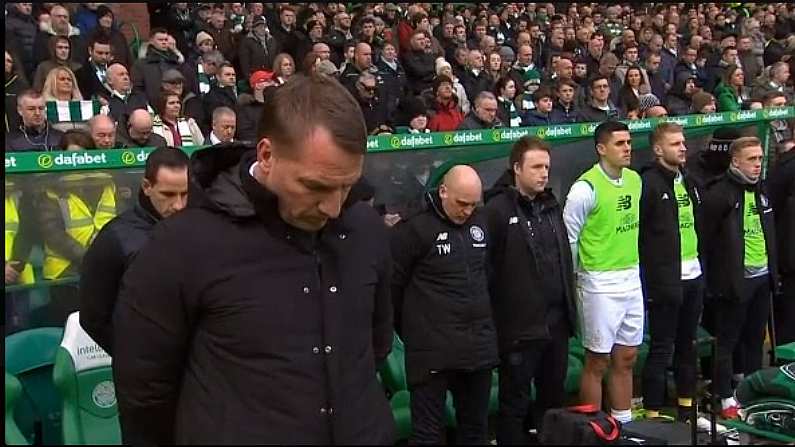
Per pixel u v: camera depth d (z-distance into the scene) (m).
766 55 11.04
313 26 8.37
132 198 3.57
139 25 8.34
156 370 1.61
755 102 8.19
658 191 4.10
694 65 9.66
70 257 3.42
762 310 4.68
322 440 1.56
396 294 3.42
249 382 1.54
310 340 1.57
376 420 1.65
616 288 3.92
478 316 3.42
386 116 6.75
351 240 1.68
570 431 1.87
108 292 2.67
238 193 1.59
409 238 3.37
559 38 9.79
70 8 7.45
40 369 3.30
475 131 4.43
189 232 1.56
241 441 1.51
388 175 4.26
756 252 4.52
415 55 8.01
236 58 7.83
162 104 5.37
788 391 3.67
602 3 11.62
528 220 3.70
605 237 3.89
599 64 8.38
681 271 4.20
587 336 3.97
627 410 4.12
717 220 4.45
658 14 11.86
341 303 1.62
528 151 3.67
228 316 1.54
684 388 4.29
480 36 9.33
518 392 3.74
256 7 8.54
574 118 6.99
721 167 4.96
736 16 12.53
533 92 7.22
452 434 3.86
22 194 3.30
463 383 3.53
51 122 5.06
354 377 1.62
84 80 5.91
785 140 5.80
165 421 1.71
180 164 2.73
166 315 1.57
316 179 1.47
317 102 1.49
